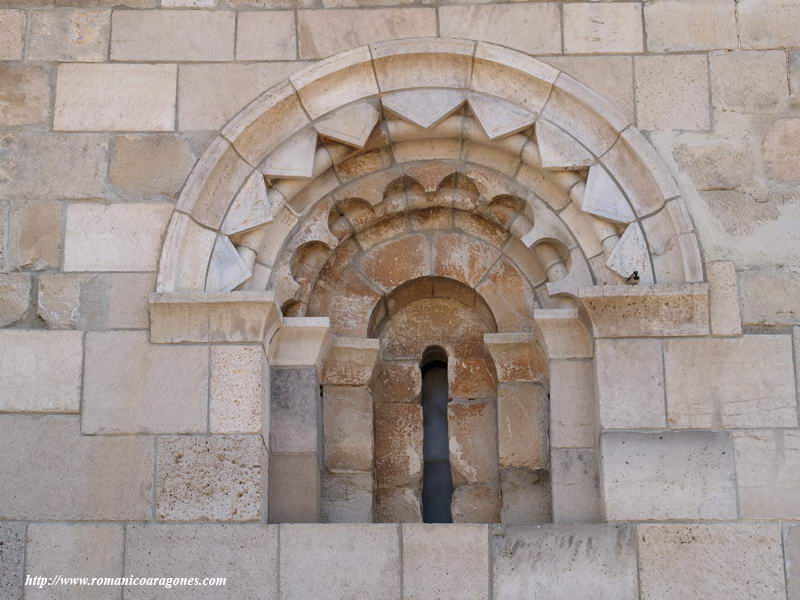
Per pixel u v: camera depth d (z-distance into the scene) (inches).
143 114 294.8
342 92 298.0
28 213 288.5
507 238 307.0
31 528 268.8
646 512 267.6
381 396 305.1
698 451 271.3
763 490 268.5
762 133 291.9
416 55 297.4
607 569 263.4
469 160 302.7
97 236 287.3
